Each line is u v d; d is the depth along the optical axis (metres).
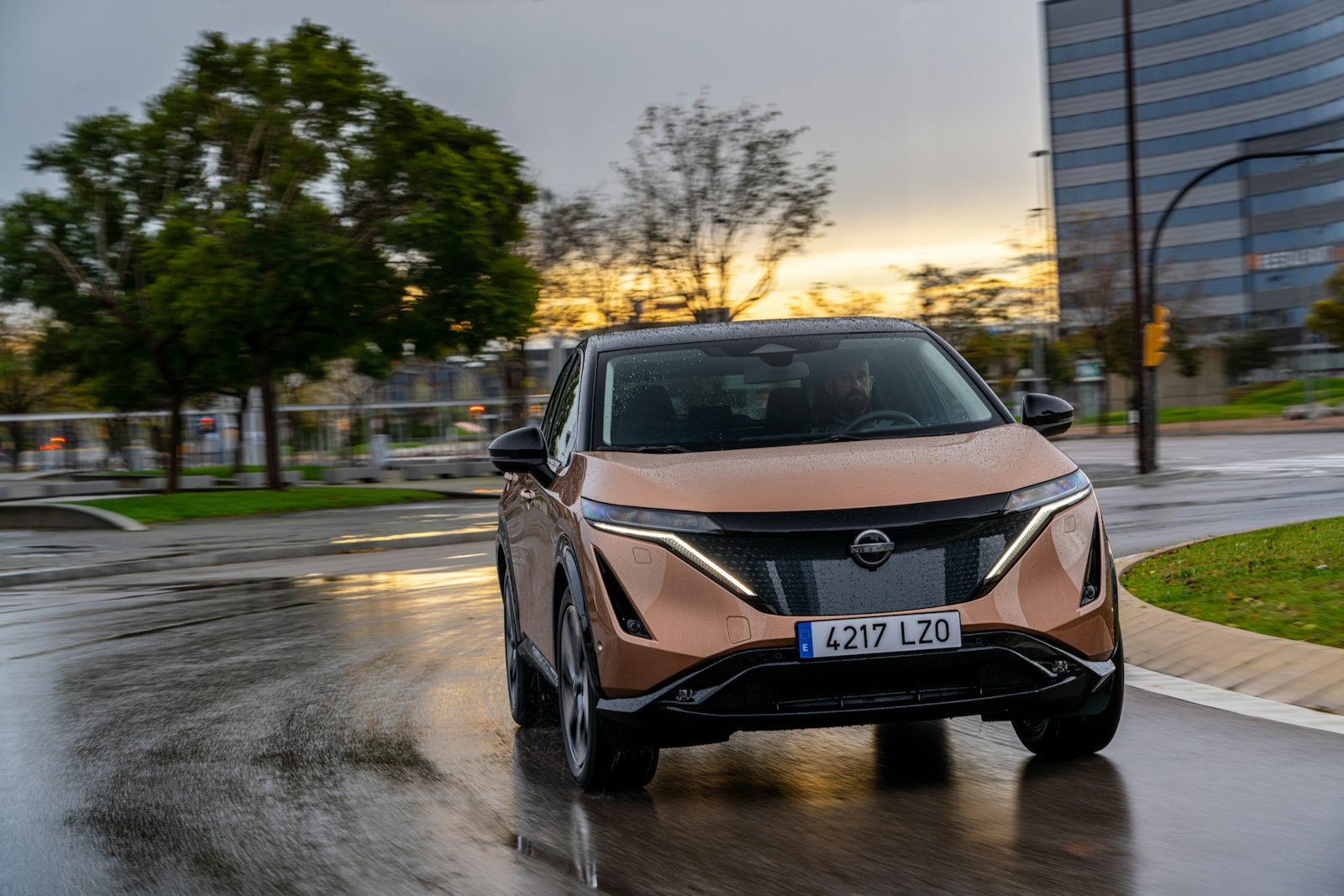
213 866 4.40
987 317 55.16
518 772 5.52
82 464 41.75
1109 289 64.56
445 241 28.81
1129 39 28.73
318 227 29.31
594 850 4.35
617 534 4.73
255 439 45.56
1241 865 3.88
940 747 5.54
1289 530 12.67
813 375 5.78
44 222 31.53
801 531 4.51
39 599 14.25
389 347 30.84
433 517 24.41
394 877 4.18
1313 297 98.31
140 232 31.55
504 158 30.94
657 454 5.30
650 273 36.94
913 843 4.23
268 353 31.30
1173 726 5.73
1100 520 4.91
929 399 5.71
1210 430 56.06
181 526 24.30
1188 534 14.40
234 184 30.00
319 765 5.84
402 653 8.98
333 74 29.25
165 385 34.41
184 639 10.27
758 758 5.54
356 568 16.16
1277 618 7.64
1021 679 4.58
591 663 4.76
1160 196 104.38
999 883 3.80
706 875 4.02
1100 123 105.75
